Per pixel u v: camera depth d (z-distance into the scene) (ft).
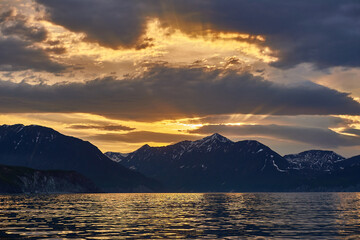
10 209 389.39
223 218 296.71
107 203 558.15
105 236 191.83
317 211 380.99
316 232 207.51
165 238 185.37
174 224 248.93
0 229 219.00
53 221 265.54
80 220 274.36
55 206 453.58
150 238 185.37
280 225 243.60
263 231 212.23
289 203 587.27
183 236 192.24
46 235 195.21
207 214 339.98
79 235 195.00
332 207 458.50
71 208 417.28
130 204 534.78
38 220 272.31
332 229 221.25
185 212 366.43
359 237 188.75
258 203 590.96
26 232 206.28
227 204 553.23
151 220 277.03
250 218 296.51
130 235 195.42
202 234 199.62
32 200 637.71
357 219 285.43
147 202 618.03
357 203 578.66
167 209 415.85
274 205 517.55
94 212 358.02
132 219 284.82
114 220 275.59
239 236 192.54
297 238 185.57
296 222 263.29
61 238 184.85
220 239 182.29
